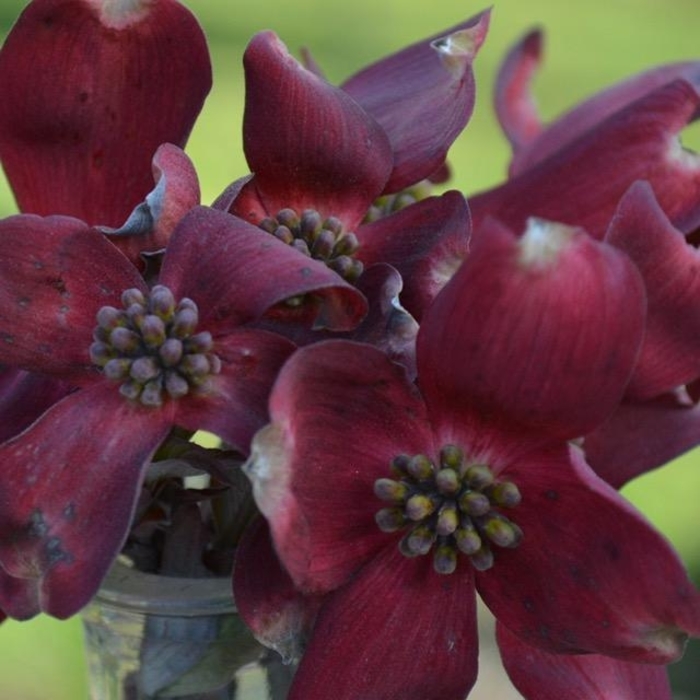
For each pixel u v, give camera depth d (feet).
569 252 1.15
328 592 1.22
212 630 1.29
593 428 1.18
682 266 1.24
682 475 3.30
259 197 1.28
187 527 1.29
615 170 1.30
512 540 1.20
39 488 1.19
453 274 1.20
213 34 5.53
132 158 1.29
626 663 1.25
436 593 1.22
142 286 1.22
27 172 1.30
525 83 1.51
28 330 1.21
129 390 1.20
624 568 1.18
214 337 1.21
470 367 1.18
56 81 1.28
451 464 1.21
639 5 6.87
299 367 1.15
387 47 5.78
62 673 2.58
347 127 1.27
